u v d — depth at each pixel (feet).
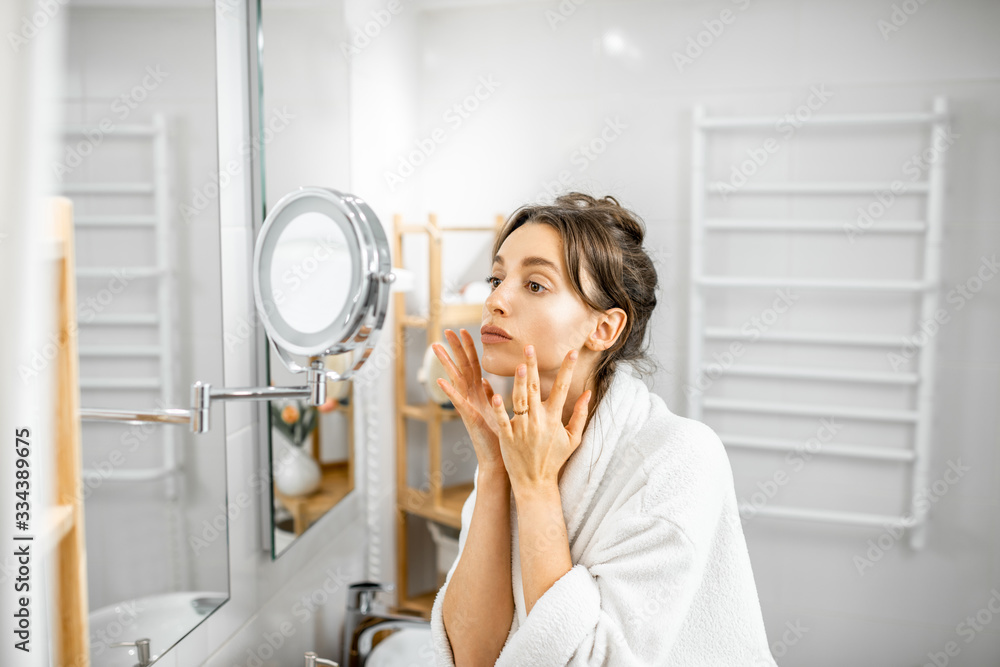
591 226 2.35
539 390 2.35
